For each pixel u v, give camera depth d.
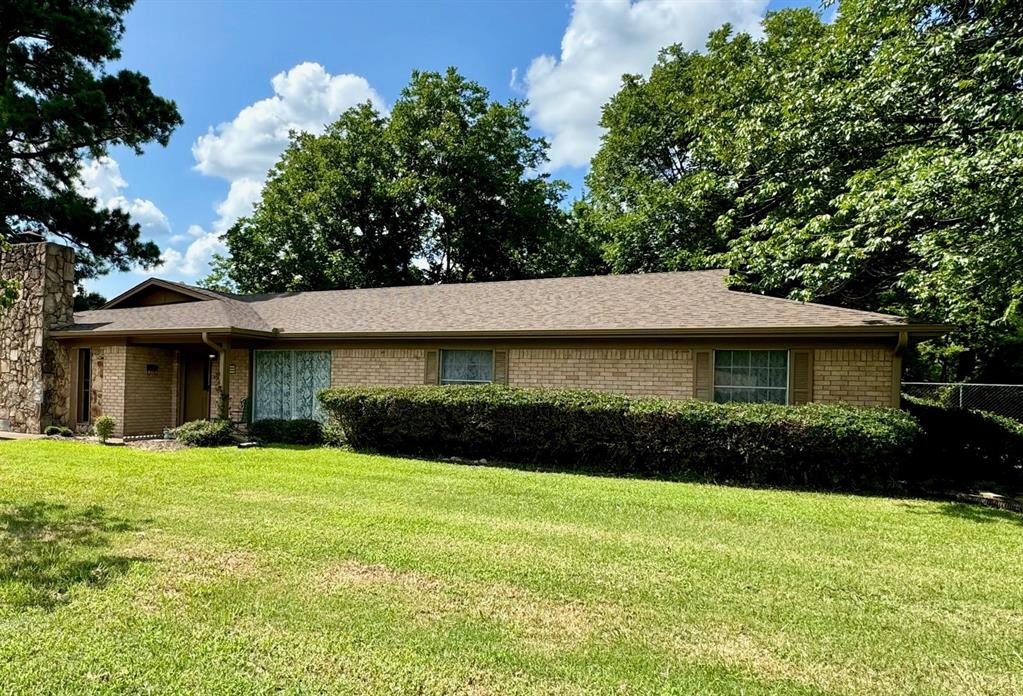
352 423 11.27
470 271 30.95
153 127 20.86
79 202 20.62
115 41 20.39
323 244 28.41
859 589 4.43
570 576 4.57
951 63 9.24
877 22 10.68
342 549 5.11
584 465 9.79
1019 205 7.55
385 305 14.39
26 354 13.91
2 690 2.82
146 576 4.36
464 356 12.05
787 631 3.69
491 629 3.62
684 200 18.45
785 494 7.91
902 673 3.20
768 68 16.08
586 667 3.19
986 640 3.61
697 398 10.19
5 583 4.16
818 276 9.62
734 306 10.62
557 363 11.23
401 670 3.11
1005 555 5.32
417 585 4.32
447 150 27.80
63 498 6.84
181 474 8.42
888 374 9.14
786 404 9.61
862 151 10.97
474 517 6.34
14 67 18.09
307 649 3.31
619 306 11.58
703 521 6.34
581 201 31.84
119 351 13.48
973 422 9.43
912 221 9.32
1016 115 7.88
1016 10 8.71
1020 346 16.28
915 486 8.71
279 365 13.71
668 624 3.75
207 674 3.01
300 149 29.30
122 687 2.88
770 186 12.05
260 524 5.86
